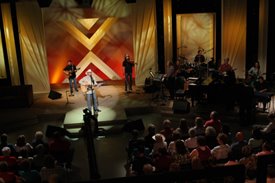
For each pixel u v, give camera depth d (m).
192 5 15.36
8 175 5.91
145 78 15.69
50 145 8.30
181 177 1.55
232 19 14.95
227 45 15.30
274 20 14.37
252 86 11.73
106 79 16.34
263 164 1.64
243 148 6.36
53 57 15.92
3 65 15.21
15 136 11.21
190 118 11.95
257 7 14.45
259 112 11.38
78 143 10.55
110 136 10.98
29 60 15.23
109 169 8.70
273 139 7.67
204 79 12.54
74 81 14.79
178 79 12.94
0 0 14.44
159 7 14.97
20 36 14.91
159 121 11.97
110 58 16.19
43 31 15.03
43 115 12.42
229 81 11.62
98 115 11.98
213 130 7.75
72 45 15.91
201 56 14.66
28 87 13.41
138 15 15.10
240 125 11.16
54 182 5.13
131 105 12.90
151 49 15.43
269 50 14.64
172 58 15.64
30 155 8.09
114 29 15.88
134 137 8.31
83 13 15.61
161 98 13.59
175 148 7.00
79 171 8.65
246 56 15.12
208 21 15.75
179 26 15.73
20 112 12.75
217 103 11.93
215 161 6.64
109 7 15.59
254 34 14.80
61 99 14.13
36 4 14.71
